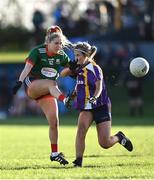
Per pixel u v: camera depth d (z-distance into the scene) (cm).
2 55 10338
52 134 2712
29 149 3616
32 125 6050
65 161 2684
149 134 4559
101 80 2589
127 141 2786
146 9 7788
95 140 4225
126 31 7788
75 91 2639
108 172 2447
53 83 2706
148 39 7712
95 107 2620
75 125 5959
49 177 2311
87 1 9112
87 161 2864
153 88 7775
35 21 8256
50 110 2714
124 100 7638
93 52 2623
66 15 8088
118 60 7200
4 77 7744
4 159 3020
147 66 2755
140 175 2367
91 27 8044
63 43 2672
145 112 7381
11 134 4922
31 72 2727
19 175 2386
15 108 7662
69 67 2688
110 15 8056
